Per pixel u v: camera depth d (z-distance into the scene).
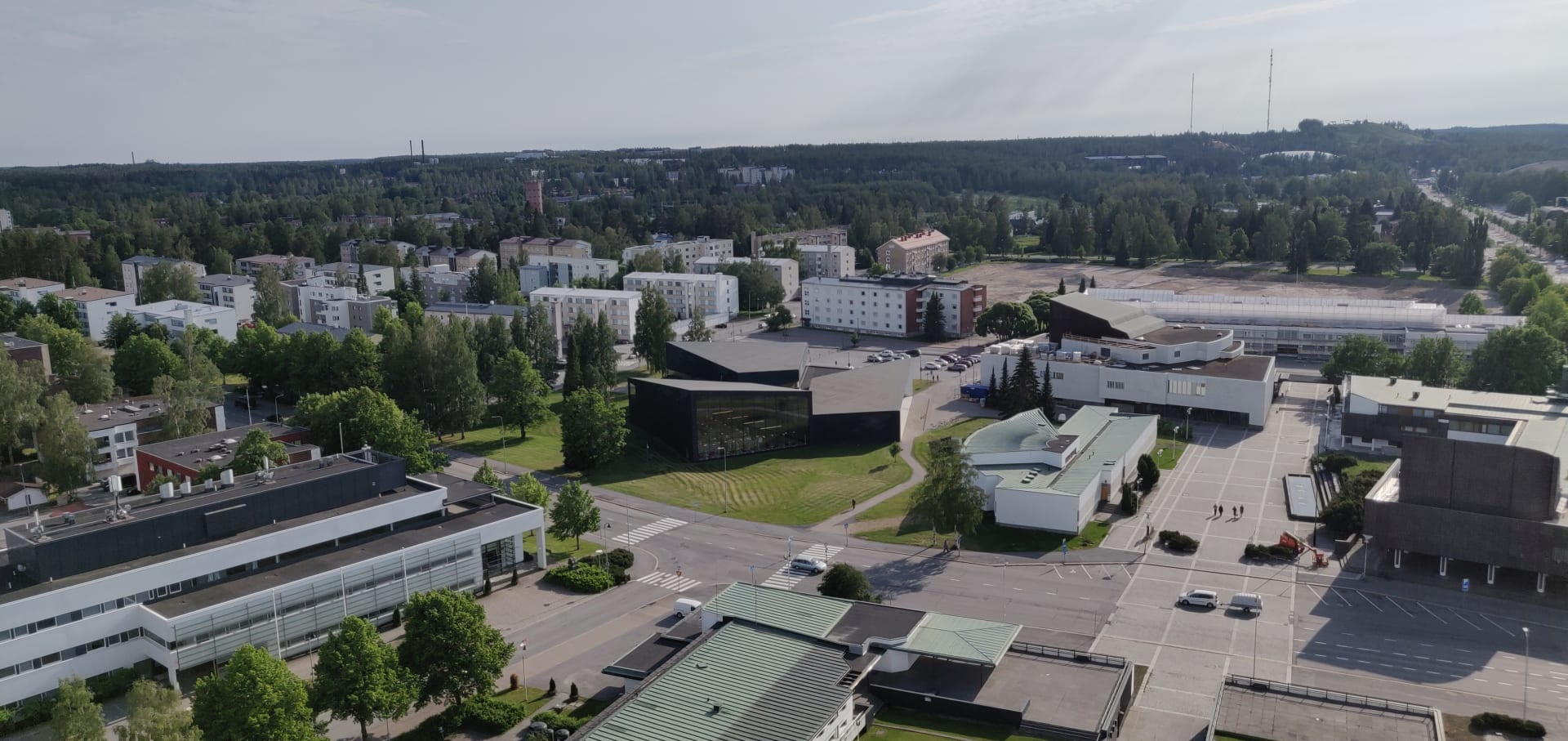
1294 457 176.00
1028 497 142.75
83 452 164.62
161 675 104.75
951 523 135.38
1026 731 90.62
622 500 162.12
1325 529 139.12
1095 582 125.38
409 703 89.81
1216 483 162.38
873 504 158.12
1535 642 107.19
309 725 84.94
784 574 130.75
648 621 117.62
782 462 183.62
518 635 114.44
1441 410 170.38
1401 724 90.06
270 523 120.31
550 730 92.06
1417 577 124.06
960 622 103.12
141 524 110.00
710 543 142.50
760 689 89.69
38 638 97.56
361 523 123.69
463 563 125.31
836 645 97.88
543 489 144.38
